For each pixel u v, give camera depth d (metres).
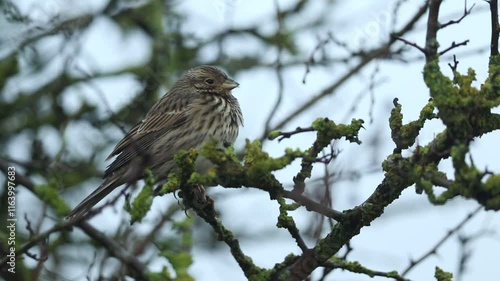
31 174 11.83
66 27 14.20
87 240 12.80
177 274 8.47
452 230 10.03
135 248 11.15
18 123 14.59
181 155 7.89
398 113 7.89
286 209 7.96
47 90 14.74
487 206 6.24
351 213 7.89
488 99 7.03
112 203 7.90
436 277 8.27
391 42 13.23
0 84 14.48
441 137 7.15
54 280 11.03
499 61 7.48
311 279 9.22
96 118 14.19
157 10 15.12
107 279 9.69
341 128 7.41
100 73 14.80
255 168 7.47
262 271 8.42
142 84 14.63
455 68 7.23
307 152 7.52
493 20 7.53
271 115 12.90
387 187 7.72
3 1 14.12
